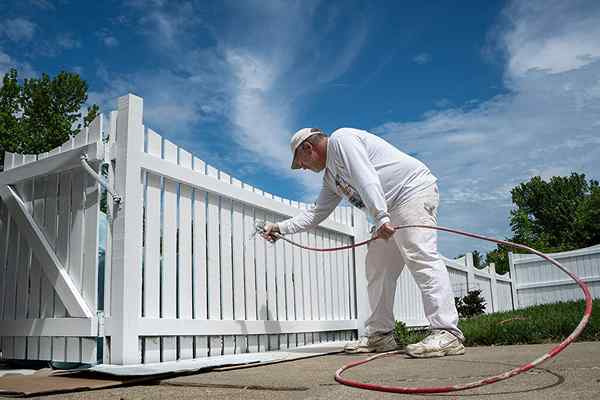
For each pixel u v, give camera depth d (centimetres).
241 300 350
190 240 309
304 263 439
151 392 171
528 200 3253
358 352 317
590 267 1038
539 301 1111
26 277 305
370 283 323
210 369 222
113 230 260
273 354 310
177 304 294
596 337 339
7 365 303
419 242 273
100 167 267
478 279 954
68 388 171
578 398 127
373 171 271
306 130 303
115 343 248
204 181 320
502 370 193
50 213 300
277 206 401
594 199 2744
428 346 255
